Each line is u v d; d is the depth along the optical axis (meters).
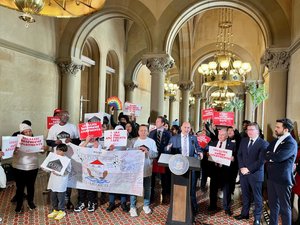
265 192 6.86
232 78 11.38
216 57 12.05
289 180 4.10
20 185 5.02
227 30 14.55
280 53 7.00
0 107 7.00
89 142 5.38
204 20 14.78
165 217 5.04
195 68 15.05
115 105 9.27
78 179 5.17
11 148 4.52
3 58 7.05
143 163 5.02
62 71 9.25
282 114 7.05
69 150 5.21
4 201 5.66
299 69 5.88
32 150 4.98
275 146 4.18
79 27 9.05
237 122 22.36
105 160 5.10
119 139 5.12
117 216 5.04
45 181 7.35
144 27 8.45
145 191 5.22
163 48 8.28
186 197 4.33
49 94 8.84
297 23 6.25
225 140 5.55
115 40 13.14
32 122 8.12
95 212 5.21
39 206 5.43
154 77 8.38
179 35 14.38
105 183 5.09
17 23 7.46
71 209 5.30
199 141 6.11
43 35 8.50
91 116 6.51
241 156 4.88
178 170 4.18
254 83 13.40
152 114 8.39
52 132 5.60
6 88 7.16
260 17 7.36
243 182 4.96
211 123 7.05
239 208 5.72
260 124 14.30
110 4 8.68
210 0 7.82
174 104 25.42
